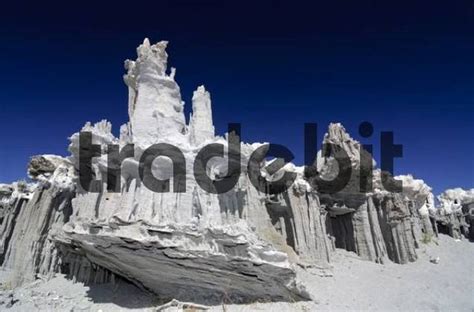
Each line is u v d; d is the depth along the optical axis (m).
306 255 34.84
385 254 41.97
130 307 25.19
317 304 26.56
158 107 29.58
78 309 25.17
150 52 30.66
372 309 27.59
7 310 25.45
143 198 25.62
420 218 57.34
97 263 27.45
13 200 39.50
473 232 62.94
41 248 33.06
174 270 24.44
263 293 25.84
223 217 28.59
